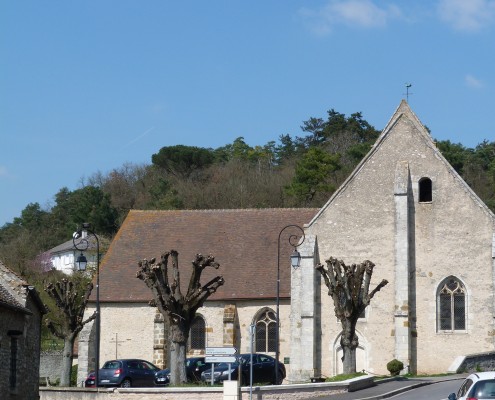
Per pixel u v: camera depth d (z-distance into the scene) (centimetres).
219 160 13225
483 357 5219
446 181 5544
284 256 6112
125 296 6056
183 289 6016
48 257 10350
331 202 5659
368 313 5516
